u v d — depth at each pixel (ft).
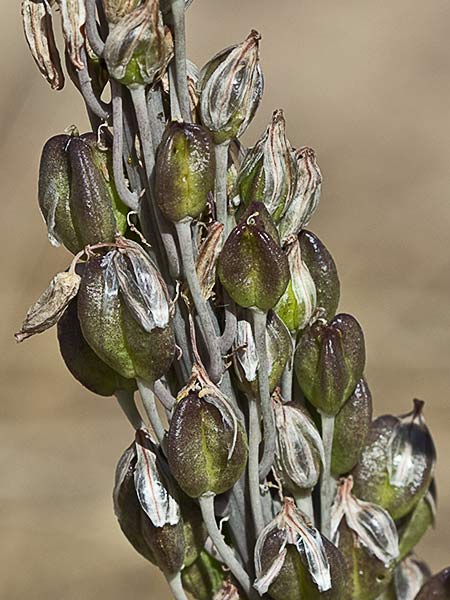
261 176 1.04
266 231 1.02
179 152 1.00
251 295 1.02
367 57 5.64
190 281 1.01
